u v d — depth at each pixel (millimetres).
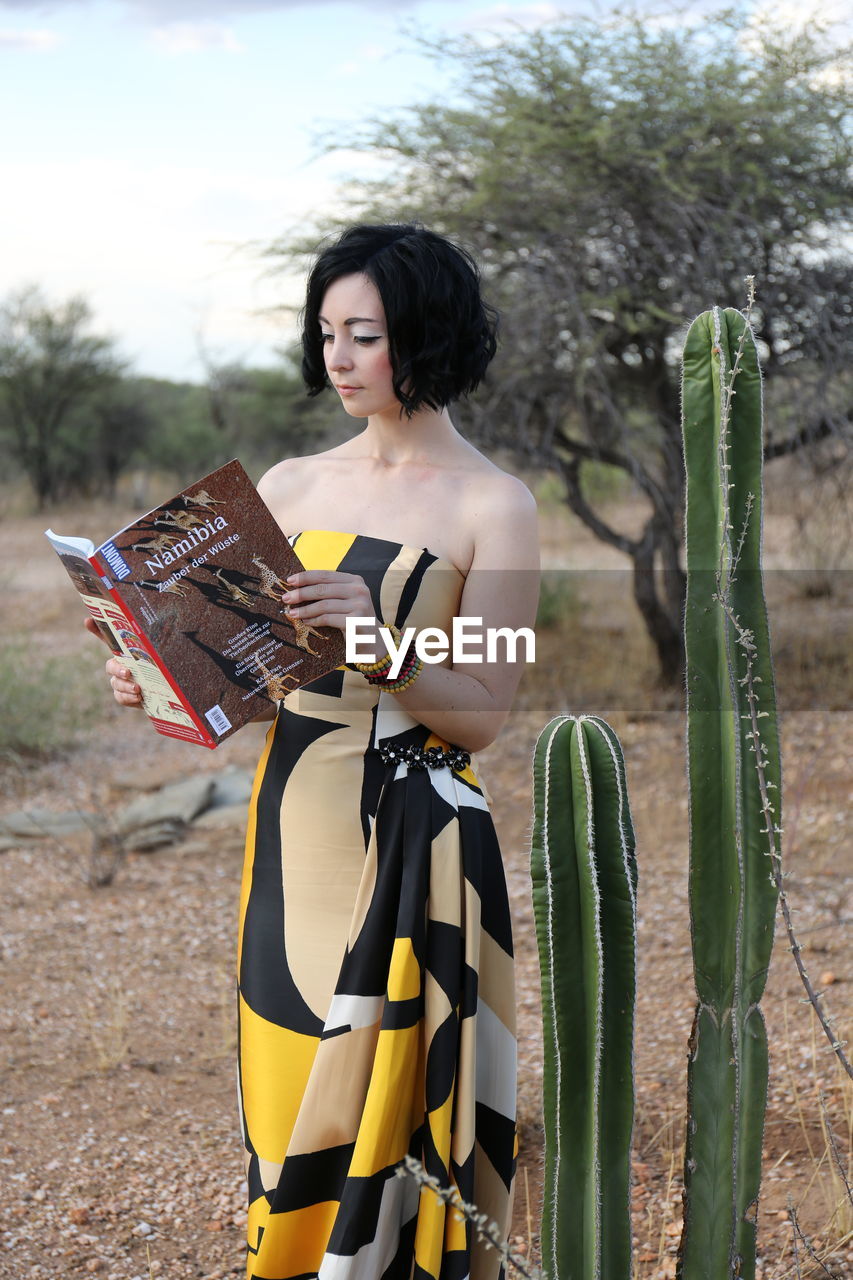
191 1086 3604
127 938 4766
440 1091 1809
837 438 7555
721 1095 1733
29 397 26672
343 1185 1833
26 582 14555
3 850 5832
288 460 2150
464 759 1945
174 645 1660
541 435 8055
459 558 1931
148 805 6254
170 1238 2814
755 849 1709
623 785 1628
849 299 7219
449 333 1873
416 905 1822
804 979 1757
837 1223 2580
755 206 7172
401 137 7387
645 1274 2506
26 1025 3998
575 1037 1627
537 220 7320
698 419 1722
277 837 1929
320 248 1989
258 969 1931
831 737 6754
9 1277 2637
